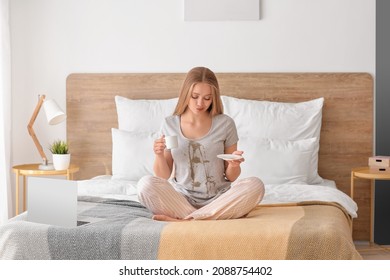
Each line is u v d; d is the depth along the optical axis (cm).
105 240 262
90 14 481
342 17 469
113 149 450
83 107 482
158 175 319
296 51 472
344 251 255
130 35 480
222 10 471
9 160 471
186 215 305
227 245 255
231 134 330
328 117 469
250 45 473
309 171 438
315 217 290
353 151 469
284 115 452
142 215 305
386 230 473
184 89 324
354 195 468
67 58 484
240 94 471
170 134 325
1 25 462
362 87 467
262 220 281
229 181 326
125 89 479
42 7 482
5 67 466
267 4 472
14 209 487
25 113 487
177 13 477
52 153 459
